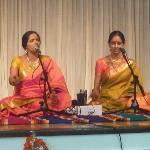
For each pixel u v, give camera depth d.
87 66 7.16
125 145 3.68
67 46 7.06
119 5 7.37
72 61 7.09
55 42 7.00
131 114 5.05
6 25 6.75
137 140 3.72
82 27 7.15
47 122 4.44
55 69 5.29
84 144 3.56
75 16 7.11
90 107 4.98
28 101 5.00
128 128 3.70
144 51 7.49
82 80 7.13
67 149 3.52
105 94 5.81
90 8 7.19
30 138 3.42
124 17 7.40
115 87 5.80
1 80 6.69
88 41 7.17
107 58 5.91
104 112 5.36
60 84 5.22
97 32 7.23
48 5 6.96
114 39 5.79
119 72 5.79
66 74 7.06
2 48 6.72
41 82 5.15
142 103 5.44
